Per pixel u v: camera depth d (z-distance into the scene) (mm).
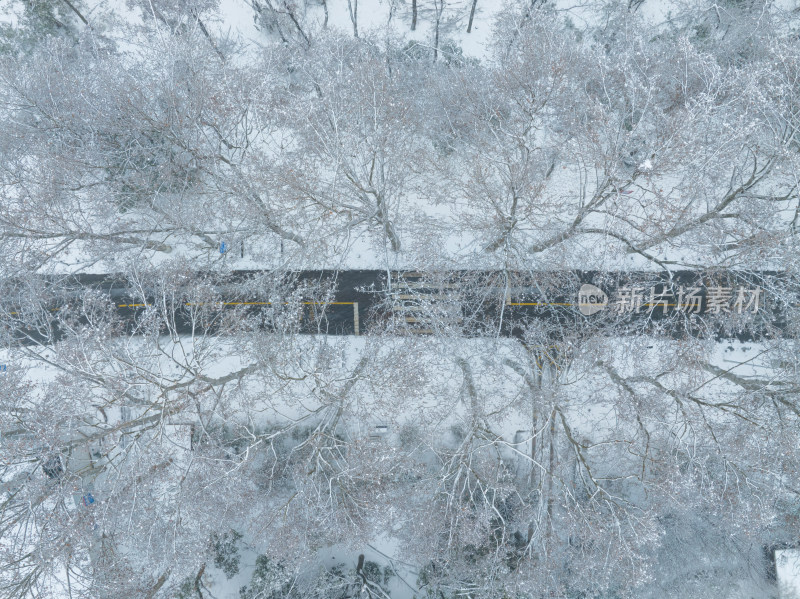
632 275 25172
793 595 21516
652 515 19125
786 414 21609
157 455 19625
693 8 26250
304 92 26281
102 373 18969
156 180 24562
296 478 20422
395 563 23891
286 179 21750
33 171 22703
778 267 23609
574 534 20594
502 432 25062
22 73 23062
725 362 25234
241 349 21359
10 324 22484
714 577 22000
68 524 17688
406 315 25875
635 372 23125
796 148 22516
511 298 25828
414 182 26297
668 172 22562
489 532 20406
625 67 20922
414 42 27500
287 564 20562
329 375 22359
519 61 22188
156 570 21922
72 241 24672
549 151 25141
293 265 25062
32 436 18547
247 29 28078
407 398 22531
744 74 20031
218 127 24078
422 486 21594
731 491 19703
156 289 22797
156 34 24688
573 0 27188
